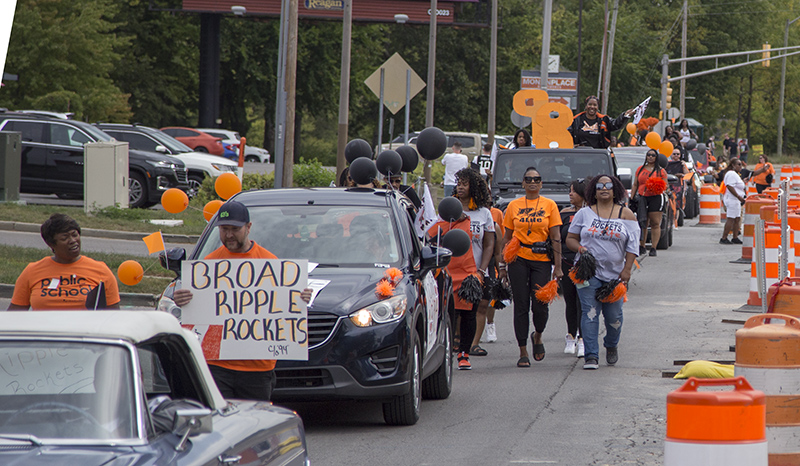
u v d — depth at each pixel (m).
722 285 53.44
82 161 76.12
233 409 14.48
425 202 30.83
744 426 14.61
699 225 95.44
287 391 22.84
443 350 27.94
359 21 157.00
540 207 32.91
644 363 33.28
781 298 24.47
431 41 95.94
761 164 101.06
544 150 52.47
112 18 163.50
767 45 152.12
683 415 14.76
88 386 11.86
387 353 23.33
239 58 184.00
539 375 31.73
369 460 21.56
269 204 27.20
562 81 103.19
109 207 67.06
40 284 21.94
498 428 24.59
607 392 28.84
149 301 42.56
